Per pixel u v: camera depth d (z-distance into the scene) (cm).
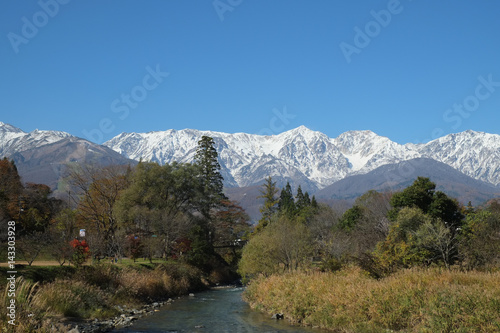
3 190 6738
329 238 4856
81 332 2048
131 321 2564
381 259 2975
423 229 3155
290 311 2711
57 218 6344
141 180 6650
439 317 1703
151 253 5550
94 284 3045
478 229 3319
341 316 2186
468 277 2125
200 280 5562
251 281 4347
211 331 2289
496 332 1525
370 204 6912
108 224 6538
